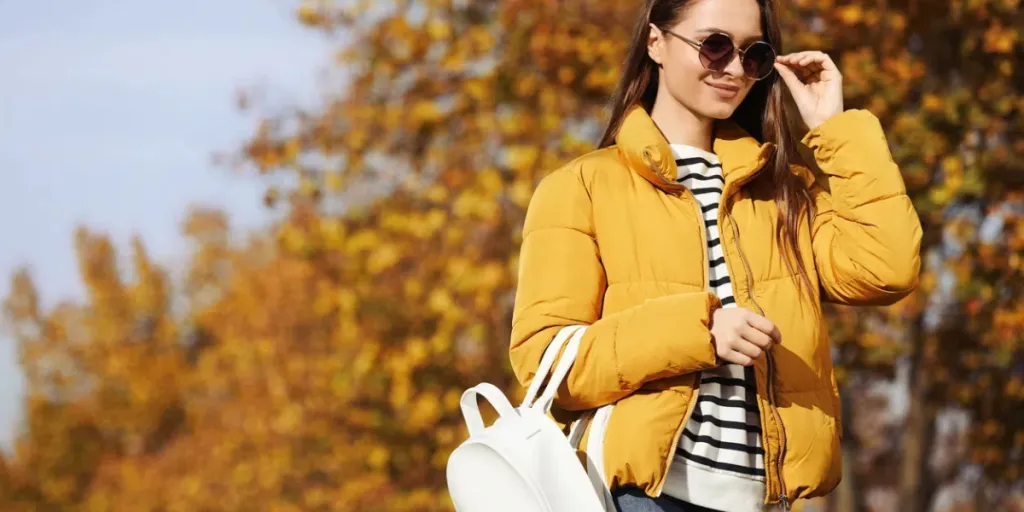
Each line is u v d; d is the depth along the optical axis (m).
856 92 9.37
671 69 2.99
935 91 9.77
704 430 2.75
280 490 20.81
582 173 2.92
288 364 19.55
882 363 10.76
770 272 2.86
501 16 12.12
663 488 2.74
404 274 14.05
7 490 48.16
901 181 2.88
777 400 2.76
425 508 16.19
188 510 30.78
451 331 13.33
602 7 12.00
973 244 9.59
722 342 2.60
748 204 2.93
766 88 3.15
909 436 12.13
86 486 48.38
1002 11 8.97
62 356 48.97
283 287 20.61
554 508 2.60
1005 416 11.27
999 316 9.60
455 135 13.05
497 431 2.71
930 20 9.41
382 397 15.41
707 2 2.95
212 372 31.80
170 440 45.34
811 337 2.82
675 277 2.81
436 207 13.02
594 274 2.86
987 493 12.93
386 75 13.12
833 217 2.97
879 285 2.86
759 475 2.77
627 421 2.71
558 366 2.74
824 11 9.30
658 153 2.84
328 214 13.46
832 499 12.33
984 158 9.25
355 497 16.55
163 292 48.44
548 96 12.03
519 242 12.48
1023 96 9.59
